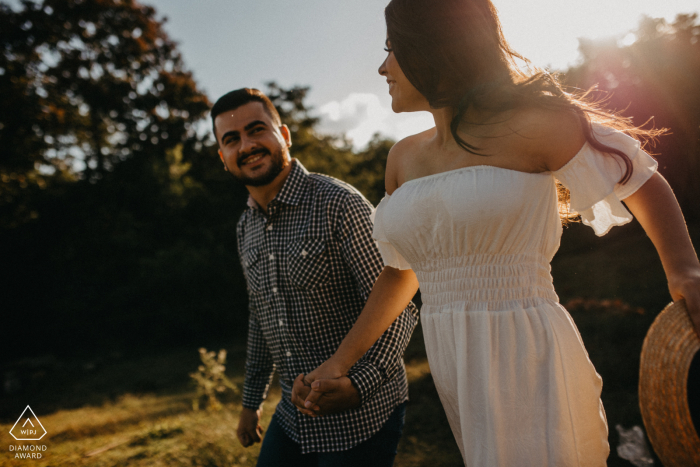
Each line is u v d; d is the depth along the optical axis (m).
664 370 0.78
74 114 20.98
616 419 3.25
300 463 1.63
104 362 16.23
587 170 0.92
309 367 1.62
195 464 3.77
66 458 4.58
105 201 21.64
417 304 11.57
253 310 1.97
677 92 10.48
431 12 0.97
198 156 24.17
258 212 1.79
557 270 11.91
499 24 1.02
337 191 1.58
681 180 3.51
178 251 19.20
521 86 0.94
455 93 1.00
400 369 1.63
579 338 1.01
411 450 3.45
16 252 19.98
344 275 1.58
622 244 12.19
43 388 12.77
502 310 0.99
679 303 0.81
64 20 21.11
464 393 1.00
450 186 1.00
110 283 20.55
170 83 23.77
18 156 18.92
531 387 0.95
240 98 1.73
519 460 0.94
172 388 10.28
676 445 0.76
